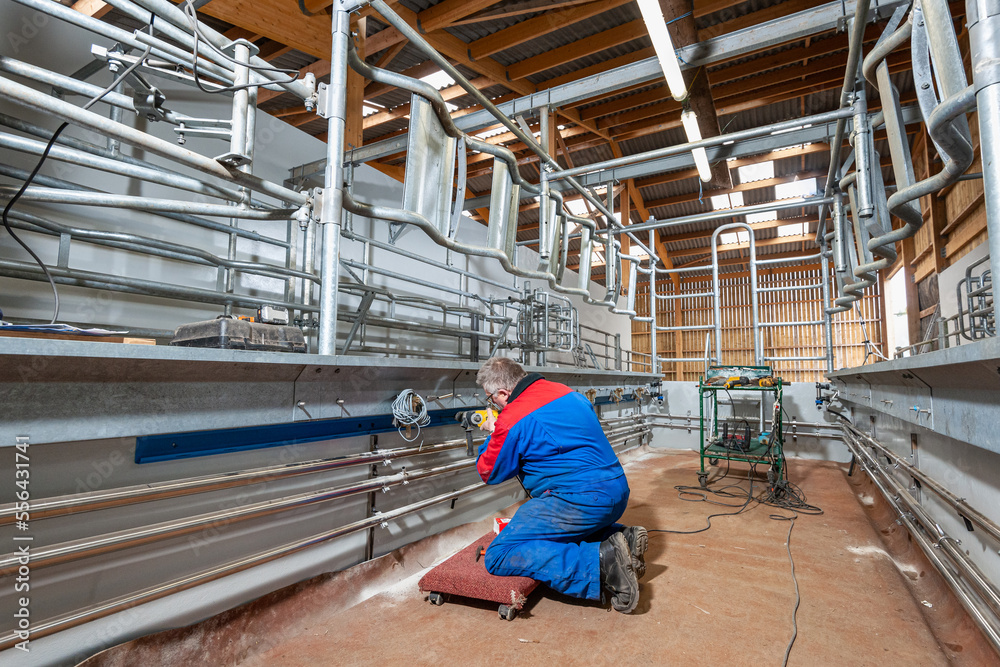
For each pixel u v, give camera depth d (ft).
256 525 6.01
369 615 6.59
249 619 5.68
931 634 6.21
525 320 18.17
